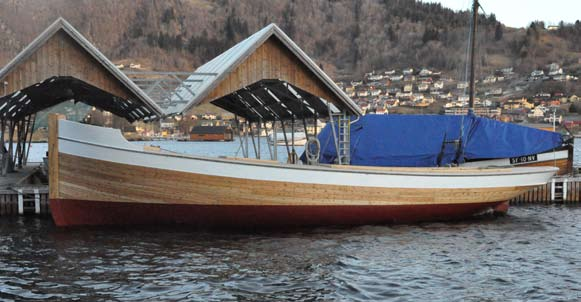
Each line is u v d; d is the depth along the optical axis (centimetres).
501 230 2159
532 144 2705
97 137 1894
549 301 1300
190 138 12000
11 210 2388
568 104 18050
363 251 1755
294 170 1992
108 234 1909
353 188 2075
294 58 2088
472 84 2833
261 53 2056
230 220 2020
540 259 1694
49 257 1616
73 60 1923
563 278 1488
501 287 1403
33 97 2739
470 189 2275
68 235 1898
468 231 2122
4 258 1600
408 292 1352
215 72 2047
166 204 1959
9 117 2925
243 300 1270
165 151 1928
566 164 3061
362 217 2147
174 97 2336
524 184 2419
